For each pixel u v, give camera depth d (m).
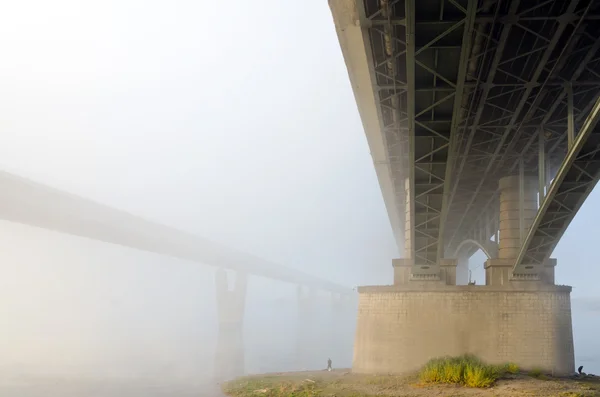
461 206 52.12
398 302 34.78
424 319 34.06
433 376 29.58
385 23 19.94
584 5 18.92
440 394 26.00
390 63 23.25
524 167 36.66
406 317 34.38
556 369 32.31
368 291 36.22
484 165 37.72
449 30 18.20
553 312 33.25
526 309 33.28
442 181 28.83
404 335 34.12
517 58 21.64
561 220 31.38
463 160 34.97
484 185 43.06
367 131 34.62
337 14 21.44
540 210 29.41
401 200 50.03
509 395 25.27
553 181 27.05
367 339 35.31
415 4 18.02
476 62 22.83
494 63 22.23
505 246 36.34
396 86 24.83
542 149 29.81
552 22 20.33
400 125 30.92
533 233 31.14
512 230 36.22
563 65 23.39
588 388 27.36
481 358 32.75
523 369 32.34
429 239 33.84
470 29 17.75
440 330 33.69
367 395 26.81
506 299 33.50
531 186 36.72
